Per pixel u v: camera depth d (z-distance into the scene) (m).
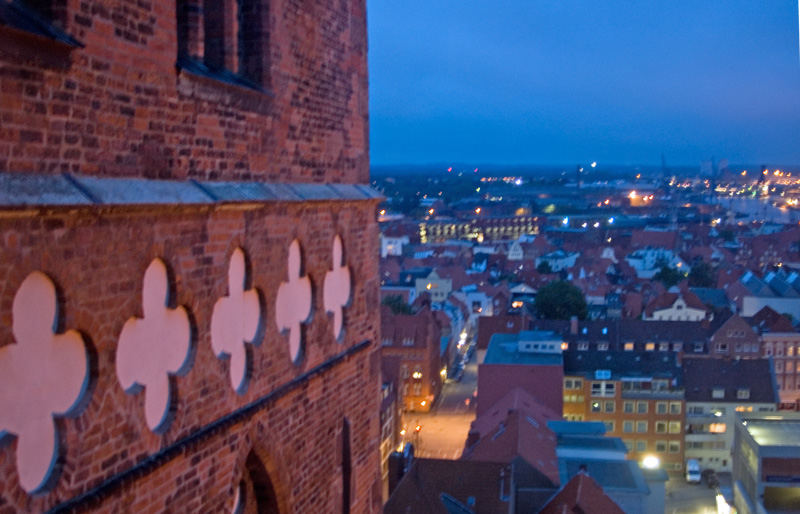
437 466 55.28
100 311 6.97
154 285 7.82
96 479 7.02
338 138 12.73
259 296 10.02
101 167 7.06
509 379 90.06
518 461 59.94
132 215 7.30
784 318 121.38
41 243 6.30
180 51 8.94
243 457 9.52
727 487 88.75
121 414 7.31
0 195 5.85
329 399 12.14
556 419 78.75
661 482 67.88
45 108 6.41
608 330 118.31
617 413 95.88
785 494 62.34
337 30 12.59
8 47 6.04
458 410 113.19
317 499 11.79
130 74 7.42
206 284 8.60
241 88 9.40
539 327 120.31
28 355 6.34
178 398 8.15
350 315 12.92
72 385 6.83
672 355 98.69
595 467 66.25
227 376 9.10
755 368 97.75
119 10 7.23
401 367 104.88
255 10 10.19
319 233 11.71
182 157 8.30
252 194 9.53
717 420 95.12
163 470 7.90
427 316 114.00
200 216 8.45
